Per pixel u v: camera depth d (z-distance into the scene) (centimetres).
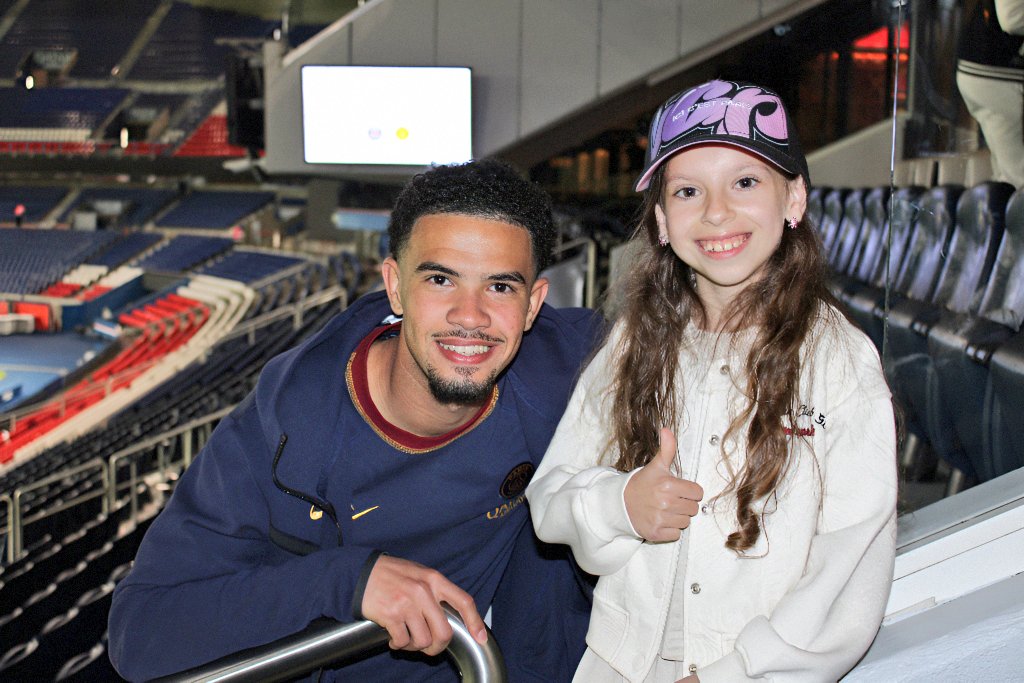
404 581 85
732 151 92
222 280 1769
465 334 94
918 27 127
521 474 115
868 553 84
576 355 117
